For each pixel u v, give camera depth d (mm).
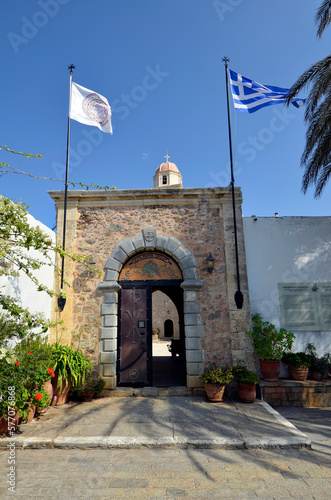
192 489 3189
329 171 7902
